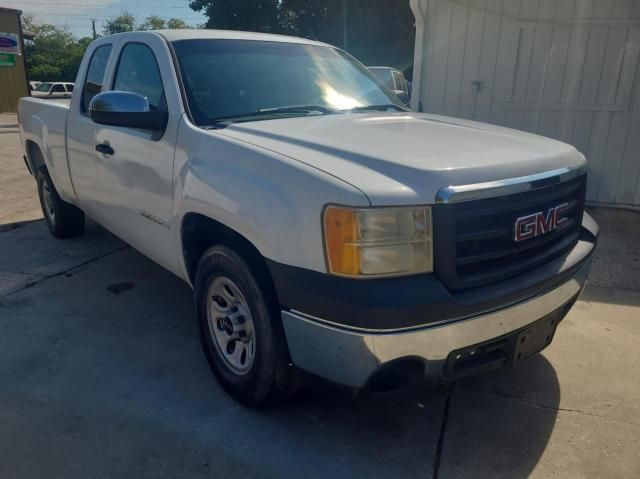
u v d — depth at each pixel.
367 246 2.05
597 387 3.07
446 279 2.14
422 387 2.29
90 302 4.06
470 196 2.13
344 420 2.75
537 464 2.47
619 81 6.70
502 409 2.86
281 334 2.45
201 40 3.45
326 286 2.11
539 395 2.98
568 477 2.39
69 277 4.54
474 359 2.37
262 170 2.38
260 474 2.39
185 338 3.55
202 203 2.65
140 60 3.54
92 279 4.50
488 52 7.14
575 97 6.93
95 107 2.96
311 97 3.46
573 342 3.56
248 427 2.69
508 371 3.21
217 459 2.47
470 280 2.20
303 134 2.66
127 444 2.55
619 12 6.48
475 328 2.21
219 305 2.88
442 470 2.43
